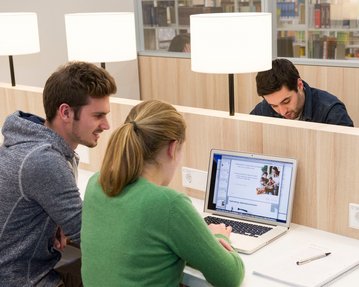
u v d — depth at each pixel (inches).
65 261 88.4
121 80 207.2
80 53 113.9
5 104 131.7
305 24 172.1
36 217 73.9
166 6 200.7
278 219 84.1
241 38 81.1
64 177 72.2
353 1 160.7
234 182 87.7
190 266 66.7
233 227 84.0
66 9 186.2
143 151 60.9
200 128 93.2
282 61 105.4
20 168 71.0
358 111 163.0
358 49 162.6
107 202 61.7
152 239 59.3
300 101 108.6
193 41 85.0
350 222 79.7
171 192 60.2
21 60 177.6
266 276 69.1
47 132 74.4
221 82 189.3
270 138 85.2
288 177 83.3
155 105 63.3
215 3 189.2
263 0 176.2
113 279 60.8
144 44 212.4
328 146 79.5
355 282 67.7
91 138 77.5
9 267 73.7
